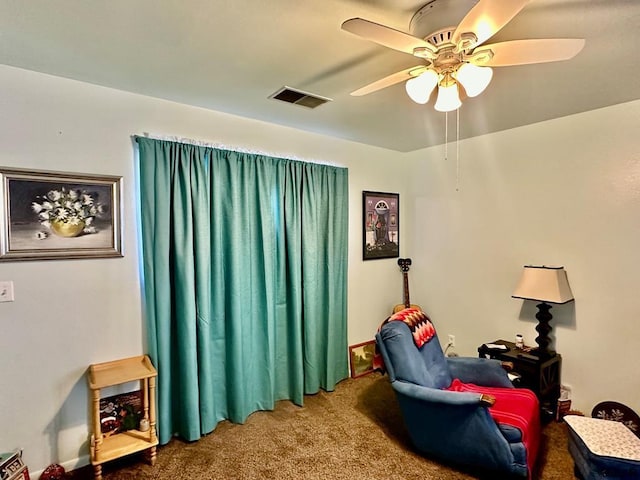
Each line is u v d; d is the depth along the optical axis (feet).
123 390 7.54
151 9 4.58
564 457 7.31
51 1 4.39
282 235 9.70
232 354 8.68
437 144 12.04
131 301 7.62
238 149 9.04
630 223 8.15
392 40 4.17
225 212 8.65
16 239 6.42
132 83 7.04
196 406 7.95
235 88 7.27
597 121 8.56
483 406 6.34
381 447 7.70
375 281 12.46
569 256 9.13
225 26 4.99
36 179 6.56
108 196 7.30
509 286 10.43
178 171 7.91
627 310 8.23
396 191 13.04
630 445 6.12
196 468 7.01
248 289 9.02
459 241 11.66
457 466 7.06
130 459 7.28
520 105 8.27
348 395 10.27
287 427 8.53
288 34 5.21
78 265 7.05
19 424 6.52
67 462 6.93
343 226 11.07
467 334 11.54
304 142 10.40
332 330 10.71
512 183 10.24
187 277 7.90
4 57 5.96
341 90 7.35
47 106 6.65
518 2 3.39
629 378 8.21
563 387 9.22
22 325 6.53
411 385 7.21
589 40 5.33
